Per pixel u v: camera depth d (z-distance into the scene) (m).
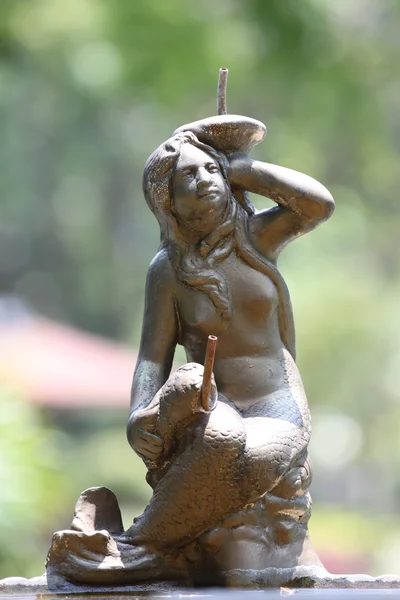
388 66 16.41
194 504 4.69
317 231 17.84
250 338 5.01
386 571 16.69
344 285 17.20
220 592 4.62
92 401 17.44
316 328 16.84
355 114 16.48
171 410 4.66
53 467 12.18
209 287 4.97
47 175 22.91
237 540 4.73
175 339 5.10
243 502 4.70
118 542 4.81
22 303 23.52
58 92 20.41
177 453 4.77
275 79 15.71
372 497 22.73
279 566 4.82
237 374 4.98
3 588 4.73
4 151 21.83
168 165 4.96
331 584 4.83
